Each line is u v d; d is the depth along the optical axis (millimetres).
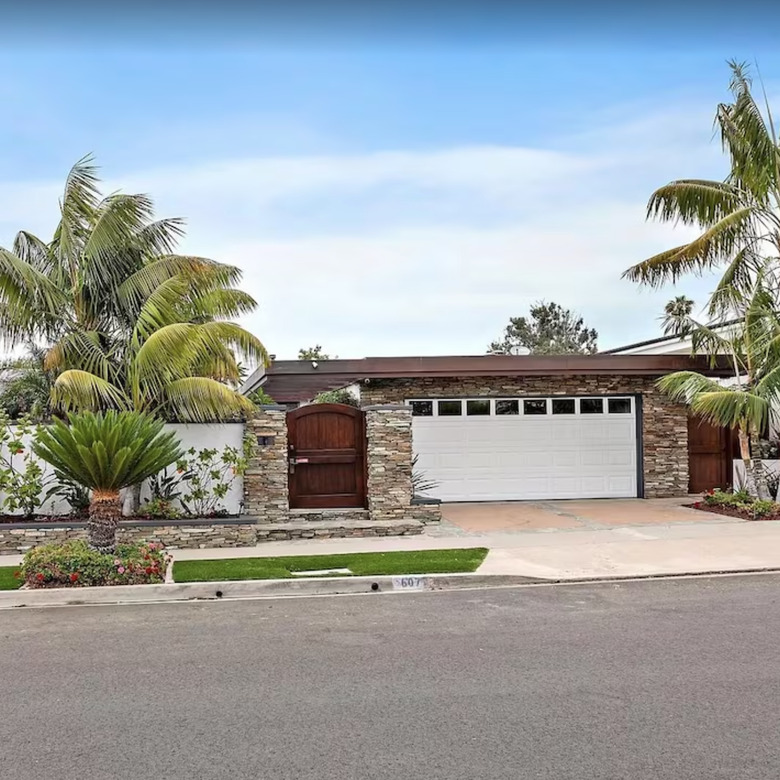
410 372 15500
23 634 6891
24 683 5484
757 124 13711
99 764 4113
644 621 6980
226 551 10977
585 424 16625
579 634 6566
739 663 5688
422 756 4133
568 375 16172
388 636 6621
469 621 7105
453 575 8945
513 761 4051
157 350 11320
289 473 13242
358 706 4891
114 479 9164
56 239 13000
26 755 4238
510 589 8555
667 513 14094
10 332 12203
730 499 14383
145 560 9078
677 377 14461
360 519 12820
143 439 9203
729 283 14820
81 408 11344
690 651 6008
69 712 4887
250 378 17406
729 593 8148
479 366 15555
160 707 4945
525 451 16469
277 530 12031
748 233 14352
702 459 16891
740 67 13727
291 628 6977
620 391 16516
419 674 5531
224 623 7211
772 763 3992
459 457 16359
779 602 7695
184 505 12234
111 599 8352
